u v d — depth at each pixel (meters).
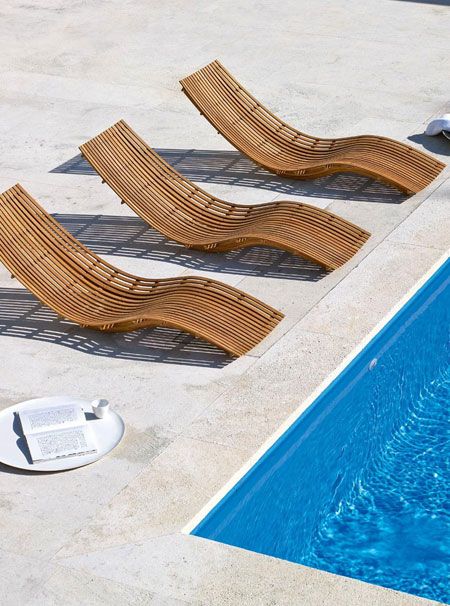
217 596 7.55
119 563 7.76
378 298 9.71
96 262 9.82
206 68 11.71
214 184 11.41
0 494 8.21
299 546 8.64
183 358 9.24
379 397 9.49
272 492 8.53
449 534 8.62
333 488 9.02
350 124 12.26
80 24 15.05
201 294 9.52
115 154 10.66
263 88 13.12
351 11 15.11
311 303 9.70
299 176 11.34
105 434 8.57
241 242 10.11
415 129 12.11
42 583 7.68
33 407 8.73
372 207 10.88
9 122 12.66
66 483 8.27
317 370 9.04
